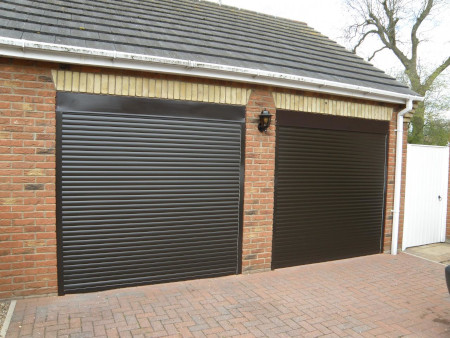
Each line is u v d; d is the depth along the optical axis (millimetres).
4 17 4375
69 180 4355
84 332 3570
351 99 6375
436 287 5238
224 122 5250
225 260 5371
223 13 8078
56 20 4812
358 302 4605
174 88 4867
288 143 5809
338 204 6402
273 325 3898
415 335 3809
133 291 4648
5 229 4078
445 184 8078
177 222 4996
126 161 4648
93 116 4445
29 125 4133
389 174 6961
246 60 5535
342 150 6387
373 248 6910
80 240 4441
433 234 7949
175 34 5711
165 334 3605
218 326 3820
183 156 4992
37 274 4250
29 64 4098
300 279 5379
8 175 4066
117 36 4898
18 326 3625
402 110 6867
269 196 5629
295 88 5625
